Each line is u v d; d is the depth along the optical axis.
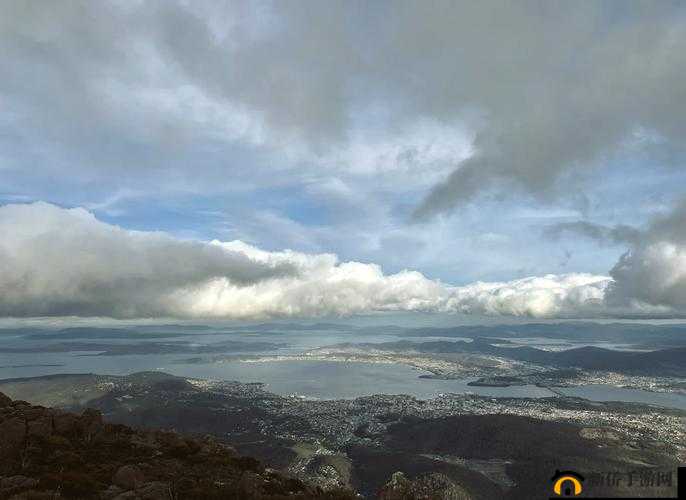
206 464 50.56
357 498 48.19
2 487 37.06
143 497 37.94
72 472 40.41
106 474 41.94
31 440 47.44
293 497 43.12
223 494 41.53
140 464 46.19
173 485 41.97
